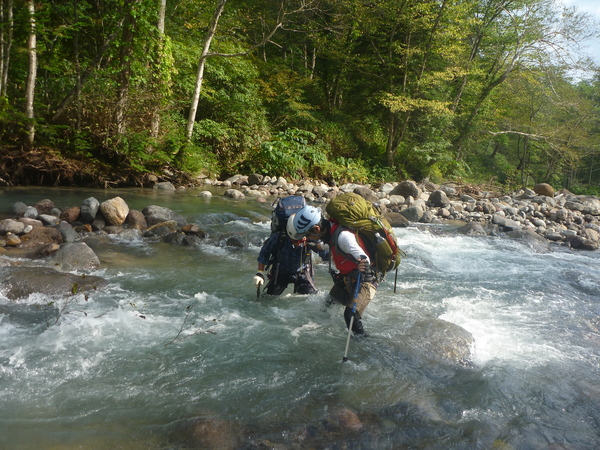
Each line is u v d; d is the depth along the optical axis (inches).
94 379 121.5
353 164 768.9
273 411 110.6
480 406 116.7
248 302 185.2
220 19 698.2
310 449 96.8
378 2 773.3
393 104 774.5
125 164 490.9
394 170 837.8
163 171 538.6
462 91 909.2
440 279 236.7
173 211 337.1
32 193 393.1
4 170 416.8
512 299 207.3
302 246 183.5
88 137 472.7
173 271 221.0
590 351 152.5
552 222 476.1
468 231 381.1
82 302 173.0
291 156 666.8
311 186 607.5
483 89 925.8
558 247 358.3
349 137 850.1
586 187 1544.0
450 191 688.4
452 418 111.1
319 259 258.4
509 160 1605.6
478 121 976.9
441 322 160.4
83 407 109.0
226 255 257.3
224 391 118.9
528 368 138.2
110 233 281.4
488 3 864.3
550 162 1375.5
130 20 480.7
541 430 107.3
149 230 286.8
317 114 845.2
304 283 187.2
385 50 864.3
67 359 130.7
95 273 208.8
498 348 152.1
